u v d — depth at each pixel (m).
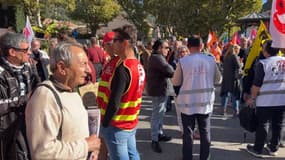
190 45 5.00
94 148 2.42
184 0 39.97
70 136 2.31
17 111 2.89
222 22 37.84
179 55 7.89
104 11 54.62
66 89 2.37
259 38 6.67
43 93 2.24
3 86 3.41
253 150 6.02
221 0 37.97
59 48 2.36
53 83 2.35
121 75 3.53
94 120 2.92
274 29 5.36
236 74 8.56
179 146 6.45
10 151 2.30
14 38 3.56
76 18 56.47
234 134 7.25
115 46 3.63
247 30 19.36
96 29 56.66
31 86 3.73
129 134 3.71
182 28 40.34
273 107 5.59
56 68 2.36
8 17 32.97
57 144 2.22
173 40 9.02
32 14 38.38
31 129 2.20
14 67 3.57
